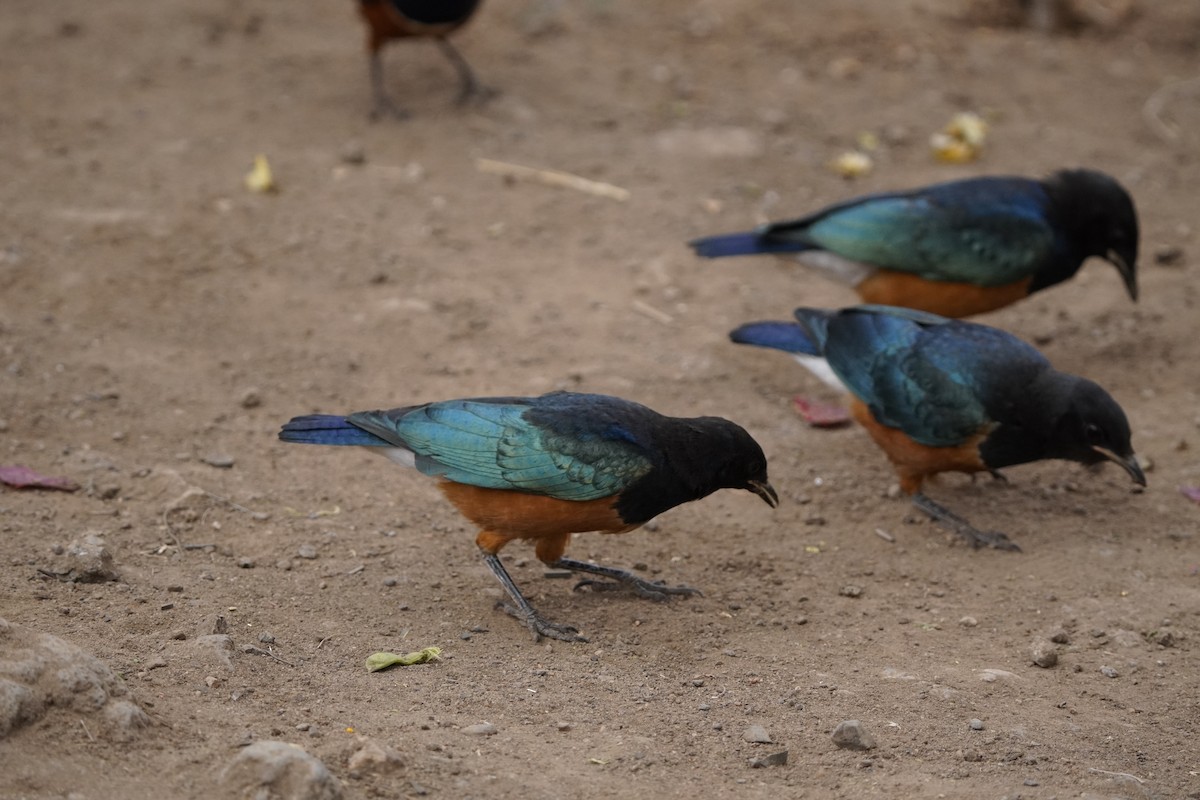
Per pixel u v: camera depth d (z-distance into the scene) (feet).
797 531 38.29
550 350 46.57
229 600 31.45
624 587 34.58
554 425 31.30
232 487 37.27
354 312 48.03
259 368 44.19
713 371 46.50
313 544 34.83
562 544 33.60
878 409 38.60
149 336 45.27
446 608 32.63
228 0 74.28
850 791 25.57
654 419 32.12
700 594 34.45
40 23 69.82
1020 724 28.60
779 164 61.00
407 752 25.18
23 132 58.49
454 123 62.34
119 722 23.91
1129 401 45.96
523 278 51.13
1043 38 76.18
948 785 25.86
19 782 22.03
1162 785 26.78
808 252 46.60
